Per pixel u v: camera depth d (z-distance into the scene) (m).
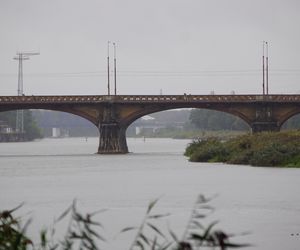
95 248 49.19
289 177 177.38
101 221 109.31
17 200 139.38
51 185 171.38
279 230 100.31
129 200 135.88
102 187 163.50
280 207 122.56
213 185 161.75
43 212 120.88
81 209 123.31
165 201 133.25
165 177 187.12
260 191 147.25
